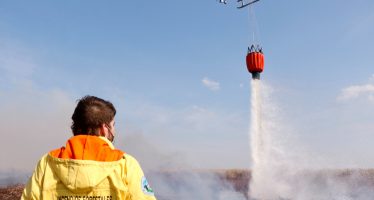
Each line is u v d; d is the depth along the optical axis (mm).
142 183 2396
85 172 2244
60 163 2316
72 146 2400
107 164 2299
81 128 2605
